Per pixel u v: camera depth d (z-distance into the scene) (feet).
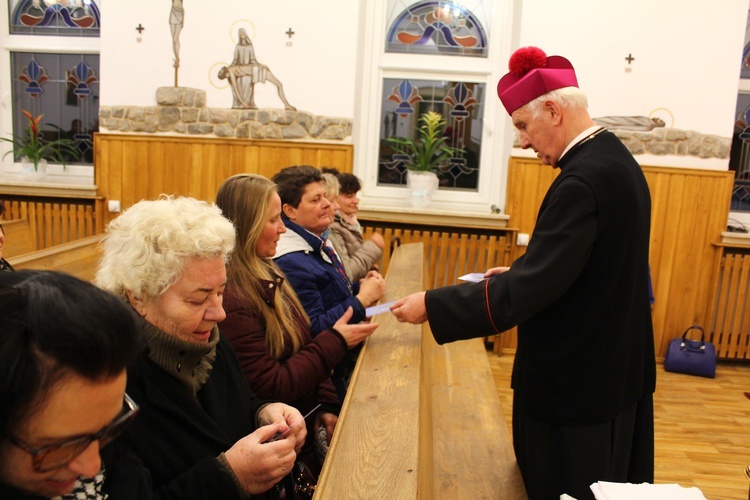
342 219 10.21
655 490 3.34
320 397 5.62
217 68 14.08
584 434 4.99
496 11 14.43
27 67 15.83
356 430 3.35
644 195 5.04
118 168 14.52
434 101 14.97
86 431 1.85
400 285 7.61
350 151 14.16
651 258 13.92
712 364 13.47
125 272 3.18
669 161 13.65
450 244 14.30
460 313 4.96
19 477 1.84
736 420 11.28
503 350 14.38
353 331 5.25
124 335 1.88
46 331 1.70
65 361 1.73
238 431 3.84
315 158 14.24
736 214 14.89
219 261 3.34
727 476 9.13
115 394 1.90
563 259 4.67
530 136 5.37
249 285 4.87
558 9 13.44
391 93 14.99
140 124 14.34
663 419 11.19
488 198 15.02
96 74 15.74
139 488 2.73
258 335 4.75
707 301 13.97
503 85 5.72
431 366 9.21
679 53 13.35
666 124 13.55
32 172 15.38
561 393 5.04
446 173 15.21
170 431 3.29
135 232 3.22
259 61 14.03
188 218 3.30
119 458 2.77
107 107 14.33
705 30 13.25
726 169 13.64
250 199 4.93
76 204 14.93
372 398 3.84
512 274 4.86
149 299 3.23
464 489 5.88
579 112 5.18
